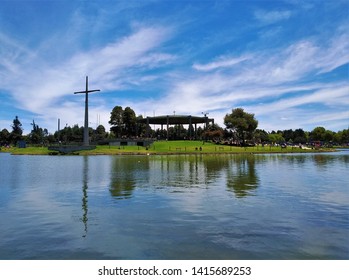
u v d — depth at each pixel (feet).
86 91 319.47
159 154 263.29
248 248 31.76
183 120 431.43
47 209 49.73
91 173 106.01
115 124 491.72
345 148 513.04
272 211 47.47
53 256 30.17
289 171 111.24
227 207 50.44
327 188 70.23
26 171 114.21
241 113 393.09
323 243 33.06
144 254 30.45
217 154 267.18
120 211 48.01
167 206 51.47
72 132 559.38
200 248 31.78
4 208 50.57
